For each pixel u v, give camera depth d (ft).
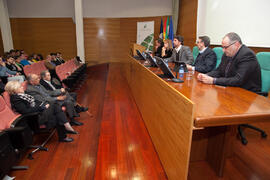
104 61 33.32
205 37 9.85
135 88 12.61
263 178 5.16
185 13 23.49
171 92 4.84
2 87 11.86
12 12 29.17
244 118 3.87
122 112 10.93
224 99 4.86
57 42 31.01
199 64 10.03
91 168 6.28
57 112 7.68
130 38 31.96
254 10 10.72
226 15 13.28
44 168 6.27
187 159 3.98
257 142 6.97
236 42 6.20
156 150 6.89
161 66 7.19
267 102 4.65
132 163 6.36
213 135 5.46
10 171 6.12
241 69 6.16
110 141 7.77
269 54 6.88
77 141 8.02
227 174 5.32
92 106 12.28
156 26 29.96
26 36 30.27
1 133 4.91
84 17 31.07
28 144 6.17
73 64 20.25
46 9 29.71
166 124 5.41
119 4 30.81
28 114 6.53
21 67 17.42
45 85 9.93
